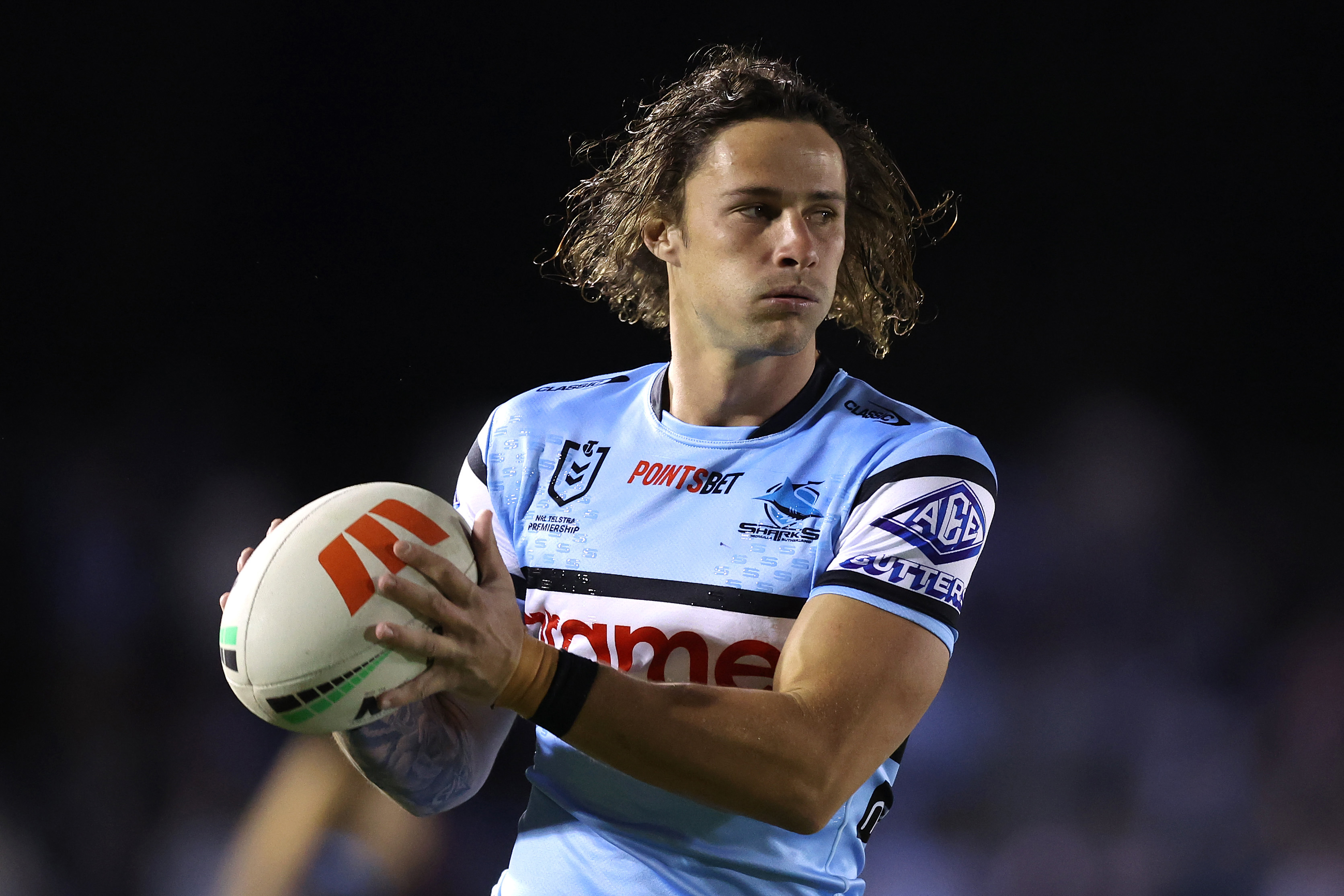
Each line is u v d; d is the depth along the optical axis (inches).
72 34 1282.0
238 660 268.8
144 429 1261.1
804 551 308.0
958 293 1338.6
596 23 1305.4
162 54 1296.8
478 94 1315.2
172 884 976.3
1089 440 1306.6
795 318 308.8
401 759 326.3
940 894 995.9
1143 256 1332.4
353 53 1311.5
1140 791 1056.2
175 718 1090.7
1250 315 1320.1
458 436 1295.5
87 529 1197.7
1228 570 1237.7
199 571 1202.6
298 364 1301.7
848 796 275.1
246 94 1311.5
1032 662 1157.7
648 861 308.5
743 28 1311.5
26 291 1278.3
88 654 1127.6
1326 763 1050.7
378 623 261.6
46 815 1007.0
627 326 1301.7
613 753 264.5
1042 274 1336.1
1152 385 1325.0
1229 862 1015.0
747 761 263.1
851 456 313.9
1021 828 1037.8
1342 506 1270.9
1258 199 1318.9
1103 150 1332.4
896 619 287.6
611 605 318.0
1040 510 1275.8
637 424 342.3
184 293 1304.1
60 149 1289.4
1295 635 1174.3
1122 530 1261.1
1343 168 1304.1
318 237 1316.4
